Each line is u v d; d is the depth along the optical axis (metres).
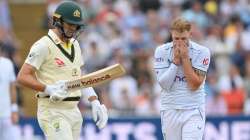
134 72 51.38
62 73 27.23
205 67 28.39
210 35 57.12
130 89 49.69
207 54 28.41
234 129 43.78
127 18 58.97
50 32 27.28
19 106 49.12
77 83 26.67
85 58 53.34
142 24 58.56
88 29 57.25
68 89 26.61
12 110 39.47
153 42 56.09
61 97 26.42
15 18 63.25
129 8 60.19
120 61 52.22
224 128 43.75
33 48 26.89
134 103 49.12
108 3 60.78
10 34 58.81
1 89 38.94
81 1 60.09
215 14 59.41
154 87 49.69
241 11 60.28
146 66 52.03
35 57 26.77
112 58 53.22
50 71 27.12
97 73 26.86
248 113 47.25
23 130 43.34
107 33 57.03
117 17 59.19
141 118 43.44
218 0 60.66
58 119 27.06
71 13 26.80
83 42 55.03
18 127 43.28
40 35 61.12
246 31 58.28
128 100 49.06
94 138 43.31
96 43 53.78
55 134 26.98
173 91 28.33
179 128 28.52
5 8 59.03
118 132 43.44
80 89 26.91
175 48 27.86
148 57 52.94
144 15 59.44
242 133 43.81
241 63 54.94
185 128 28.25
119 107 48.62
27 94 54.72
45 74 27.12
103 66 52.47
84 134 43.25
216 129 43.75
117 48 54.50
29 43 61.09
